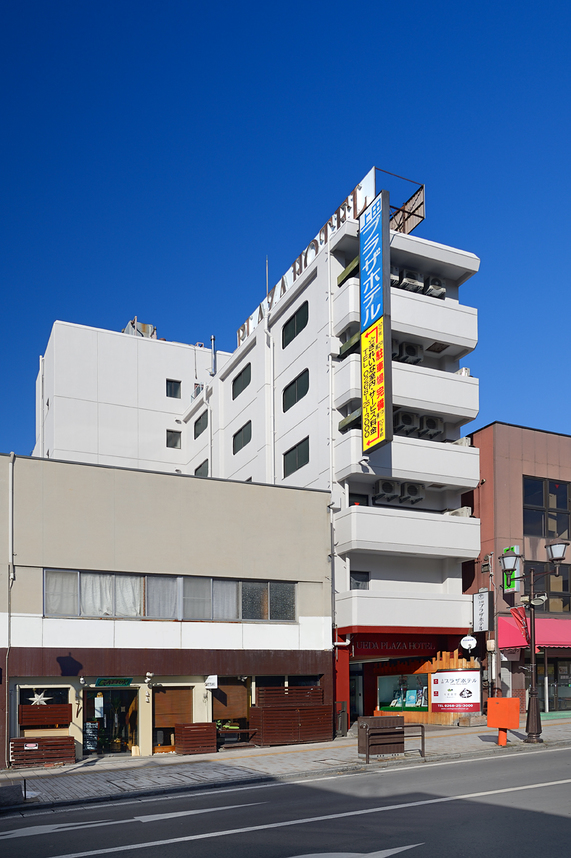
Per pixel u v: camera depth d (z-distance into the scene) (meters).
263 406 40.59
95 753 25.20
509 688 33.28
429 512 35.72
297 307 38.56
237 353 44.59
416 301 35.03
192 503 28.45
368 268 33.12
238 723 27.94
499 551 34.91
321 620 30.08
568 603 36.12
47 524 25.69
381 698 36.53
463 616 33.72
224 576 28.50
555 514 37.00
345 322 34.19
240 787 18.77
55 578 25.61
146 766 22.81
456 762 21.12
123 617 26.44
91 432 52.56
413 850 11.34
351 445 32.81
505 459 36.00
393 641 32.84
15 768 23.22
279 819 14.12
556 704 34.66
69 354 52.97
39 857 11.85
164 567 27.41
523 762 20.47
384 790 16.91
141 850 12.02
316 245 37.56
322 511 31.16
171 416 55.28
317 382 35.84
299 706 27.98
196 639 27.52
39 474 25.91
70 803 17.25
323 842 12.09
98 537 26.45
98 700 25.77
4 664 24.14
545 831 12.32
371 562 34.25
